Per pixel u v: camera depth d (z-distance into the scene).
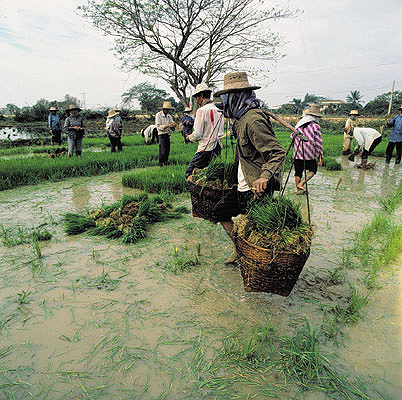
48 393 1.92
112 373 2.06
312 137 6.16
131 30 21.16
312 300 2.85
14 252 3.81
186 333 2.43
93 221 4.64
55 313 2.67
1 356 2.21
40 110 48.44
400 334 2.41
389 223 4.74
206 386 1.97
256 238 2.44
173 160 10.22
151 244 4.07
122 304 2.79
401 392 1.91
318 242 4.14
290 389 1.94
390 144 10.62
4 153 15.44
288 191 6.66
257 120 2.58
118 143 12.52
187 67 23.67
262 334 2.39
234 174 3.21
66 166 8.77
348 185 7.50
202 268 3.44
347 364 2.12
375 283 3.13
